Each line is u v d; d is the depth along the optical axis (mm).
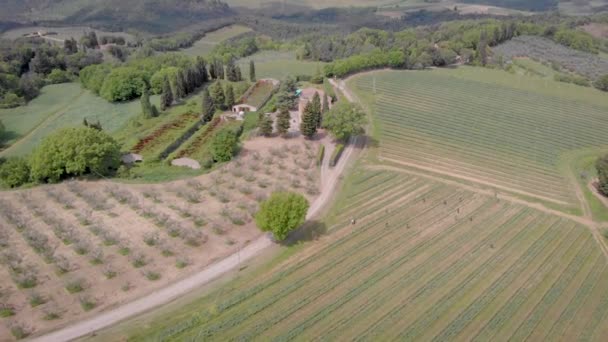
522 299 84000
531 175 135625
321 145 135500
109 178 116125
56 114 179625
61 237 91812
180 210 102250
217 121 153500
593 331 78312
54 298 76000
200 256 88312
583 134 168500
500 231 105312
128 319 72438
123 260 85750
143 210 101438
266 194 110375
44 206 102562
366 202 113312
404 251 95312
